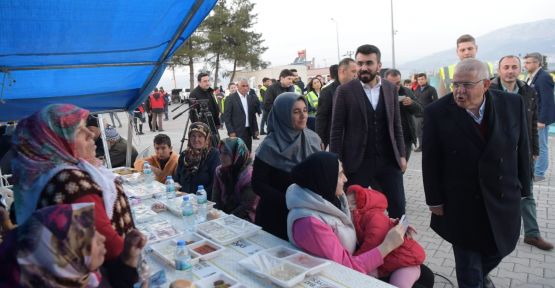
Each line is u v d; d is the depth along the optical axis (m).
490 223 2.22
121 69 3.45
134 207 2.92
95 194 1.50
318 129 4.38
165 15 2.72
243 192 3.29
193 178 3.92
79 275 1.13
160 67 3.55
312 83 7.15
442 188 2.40
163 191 3.42
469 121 2.24
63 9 2.31
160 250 2.06
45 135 1.52
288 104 2.67
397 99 3.42
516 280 3.03
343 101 3.37
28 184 1.48
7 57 2.73
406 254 2.09
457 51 3.88
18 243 1.08
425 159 2.41
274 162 2.71
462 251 2.36
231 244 2.19
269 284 1.71
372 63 3.30
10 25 2.33
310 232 1.96
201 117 6.50
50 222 1.10
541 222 4.15
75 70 3.20
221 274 1.75
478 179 2.24
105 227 1.47
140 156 5.48
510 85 3.48
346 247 2.07
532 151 3.42
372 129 3.34
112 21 2.59
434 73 11.19
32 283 1.07
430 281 2.25
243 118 7.63
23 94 3.46
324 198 2.09
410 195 5.42
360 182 3.37
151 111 14.58
